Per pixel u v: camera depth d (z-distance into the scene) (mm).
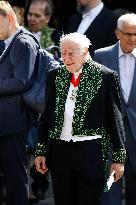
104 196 10570
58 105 9070
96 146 9039
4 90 10086
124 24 10508
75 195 9227
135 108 10734
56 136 9047
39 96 10227
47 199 12469
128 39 10531
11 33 10227
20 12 13070
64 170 9109
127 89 10734
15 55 10094
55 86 9156
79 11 13781
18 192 10375
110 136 9203
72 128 8984
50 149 9211
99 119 9039
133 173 10867
